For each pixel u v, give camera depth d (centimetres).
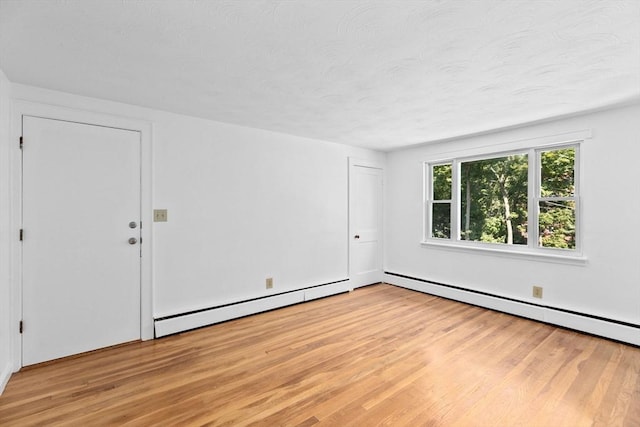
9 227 220
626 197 274
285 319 334
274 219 371
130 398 193
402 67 200
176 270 300
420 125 337
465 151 395
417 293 439
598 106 272
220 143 327
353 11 141
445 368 230
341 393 199
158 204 290
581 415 178
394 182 488
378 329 306
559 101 261
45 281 237
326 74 211
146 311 282
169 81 224
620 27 152
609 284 283
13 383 209
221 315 324
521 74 209
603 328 283
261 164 359
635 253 270
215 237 325
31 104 230
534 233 338
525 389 203
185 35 162
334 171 432
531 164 338
